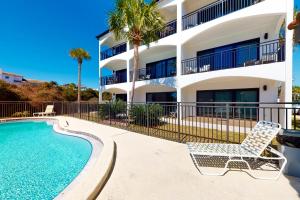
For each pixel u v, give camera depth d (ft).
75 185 10.15
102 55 71.10
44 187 12.34
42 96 65.57
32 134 32.71
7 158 18.84
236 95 38.75
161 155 15.53
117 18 37.24
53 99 68.95
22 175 14.38
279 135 11.72
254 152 12.08
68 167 16.11
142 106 30.89
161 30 43.73
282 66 27.09
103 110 38.45
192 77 39.14
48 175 14.34
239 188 9.77
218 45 40.75
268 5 28.76
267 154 13.76
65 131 31.32
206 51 43.16
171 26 49.85
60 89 88.33
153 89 58.13
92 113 42.27
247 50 36.47
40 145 24.41
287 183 10.21
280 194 9.07
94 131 27.22
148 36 39.55
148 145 18.85
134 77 39.86
